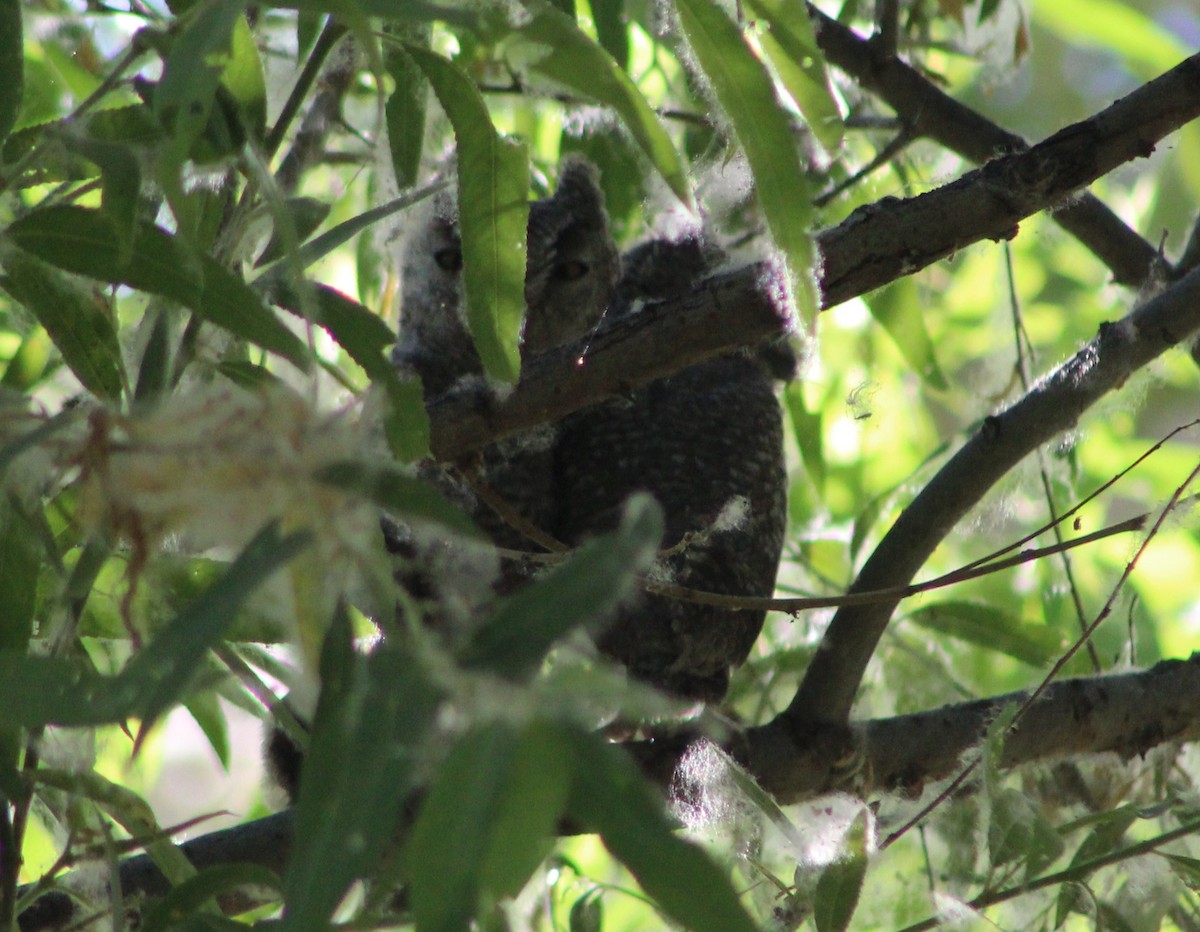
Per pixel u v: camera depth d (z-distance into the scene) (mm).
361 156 7379
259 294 7016
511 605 6797
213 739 7203
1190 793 7199
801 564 9039
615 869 7789
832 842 7199
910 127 7684
